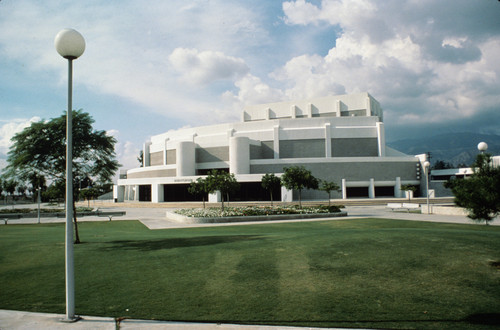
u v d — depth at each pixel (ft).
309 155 196.65
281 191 162.71
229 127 213.46
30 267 30.63
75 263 31.65
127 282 25.43
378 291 22.36
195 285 24.48
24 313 19.33
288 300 21.17
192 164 195.83
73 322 17.85
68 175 19.16
